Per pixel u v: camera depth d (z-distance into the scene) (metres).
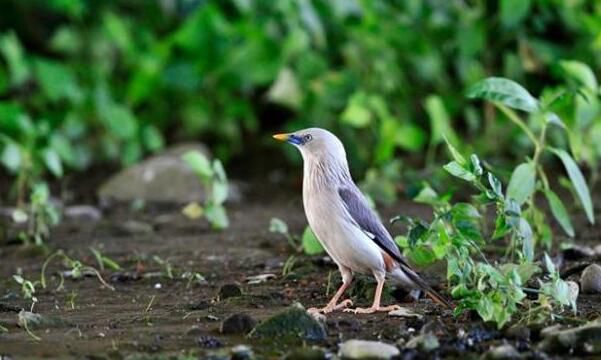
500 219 8.66
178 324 8.52
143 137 17.19
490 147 15.91
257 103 18.33
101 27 17.92
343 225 8.93
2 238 12.63
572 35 16.70
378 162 15.45
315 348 7.46
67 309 9.23
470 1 17.33
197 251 11.84
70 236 13.02
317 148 9.15
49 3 17.92
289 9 16.81
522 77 16.25
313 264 10.70
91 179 16.81
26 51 19.17
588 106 12.14
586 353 7.46
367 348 7.40
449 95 16.91
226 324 8.13
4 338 8.12
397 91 16.84
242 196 15.97
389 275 9.04
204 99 17.73
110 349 7.76
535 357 7.34
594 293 9.27
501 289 7.95
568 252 10.75
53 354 7.66
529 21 16.58
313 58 16.62
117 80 18.08
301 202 15.39
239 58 17.06
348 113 15.47
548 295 8.19
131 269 11.02
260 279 10.21
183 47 17.17
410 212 14.02
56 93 16.81
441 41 16.84
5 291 10.12
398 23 16.72
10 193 15.48
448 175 14.81
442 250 8.45
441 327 8.01
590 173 15.42
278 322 8.00
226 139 17.89
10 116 15.58
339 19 16.97
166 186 15.50
